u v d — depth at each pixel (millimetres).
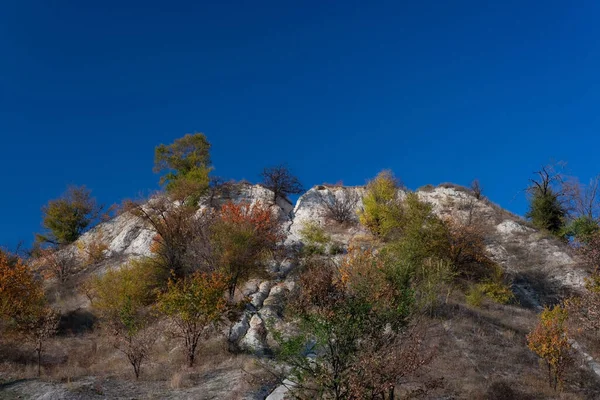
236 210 32344
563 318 18531
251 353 19156
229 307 22094
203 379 16484
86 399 14094
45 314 22391
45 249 43250
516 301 29219
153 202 37000
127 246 40688
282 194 47938
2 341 21109
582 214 41281
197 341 19453
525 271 33531
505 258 35219
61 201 48594
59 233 47688
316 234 34594
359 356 10516
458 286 28266
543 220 41281
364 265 14781
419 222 32219
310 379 11422
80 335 24547
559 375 16812
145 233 40625
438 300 23297
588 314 21234
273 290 26312
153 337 19156
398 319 11773
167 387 15602
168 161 50031
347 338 11000
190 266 27922
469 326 21609
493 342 20375
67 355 20797
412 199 35844
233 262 26156
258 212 32375
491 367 17844
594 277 24344
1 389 15086
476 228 32406
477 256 30859
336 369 10891
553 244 36562
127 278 27375
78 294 33062
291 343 11266
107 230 44969
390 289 12125
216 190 46875
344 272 14961
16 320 21891
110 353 21094
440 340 19422
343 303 11336
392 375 10289
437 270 24000
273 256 31688
